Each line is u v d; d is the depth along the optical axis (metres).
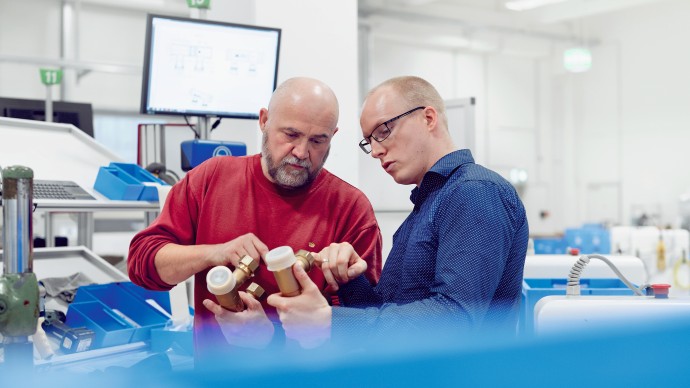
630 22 10.71
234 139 3.21
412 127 1.43
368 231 1.61
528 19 10.60
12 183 1.08
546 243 3.85
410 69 10.05
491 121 10.82
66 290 2.19
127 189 2.20
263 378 0.79
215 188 1.61
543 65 11.37
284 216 1.59
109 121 7.93
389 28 9.69
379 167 3.90
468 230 1.26
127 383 0.87
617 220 10.85
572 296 1.35
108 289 2.21
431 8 9.91
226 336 1.35
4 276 1.07
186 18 2.33
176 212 1.61
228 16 3.33
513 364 0.85
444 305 1.21
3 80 7.43
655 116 10.44
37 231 4.22
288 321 1.21
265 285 1.52
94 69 5.80
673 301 1.23
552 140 11.48
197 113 2.41
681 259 3.74
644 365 0.92
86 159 2.58
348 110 3.48
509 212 1.31
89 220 3.02
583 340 0.90
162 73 2.33
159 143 2.77
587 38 11.07
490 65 10.81
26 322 1.07
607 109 10.98
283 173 1.48
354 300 1.51
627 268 2.21
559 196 11.47
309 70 3.36
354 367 0.79
